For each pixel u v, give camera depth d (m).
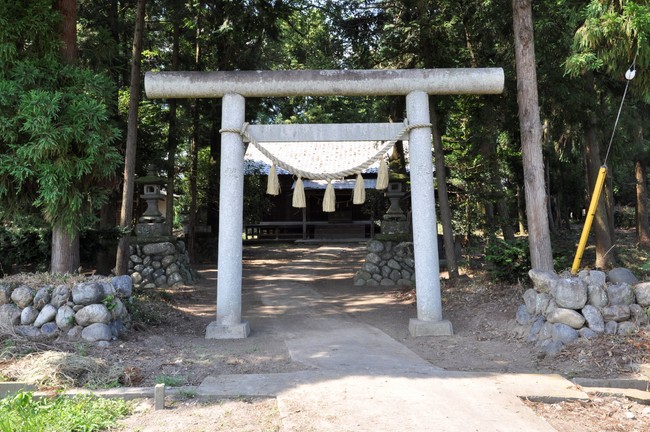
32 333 6.38
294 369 5.92
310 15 18.92
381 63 14.24
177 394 4.92
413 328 7.80
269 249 24.06
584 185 27.70
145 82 7.95
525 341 6.84
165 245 13.75
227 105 8.04
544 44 11.76
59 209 7.53
